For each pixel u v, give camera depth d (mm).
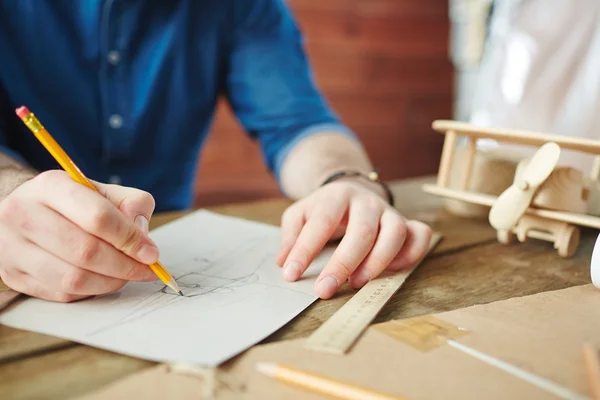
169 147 1081
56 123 965
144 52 1008
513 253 609
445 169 664
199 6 1039
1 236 433
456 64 2533
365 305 437
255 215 774
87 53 962
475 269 552
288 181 877
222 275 516
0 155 594
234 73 1059
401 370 334
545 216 573
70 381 328
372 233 507
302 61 1077
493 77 916
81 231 418
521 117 842
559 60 828
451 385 318
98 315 417
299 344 366
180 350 359
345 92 2363
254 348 363
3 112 930
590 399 303
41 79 944
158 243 617
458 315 419
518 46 867
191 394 307
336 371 332
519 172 590
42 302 438
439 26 2480
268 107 988
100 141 1011
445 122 647
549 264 571
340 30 2289
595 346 354
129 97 1006
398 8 2375
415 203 865
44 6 929
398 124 2504
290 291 474
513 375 330
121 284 446
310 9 2219
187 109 1080
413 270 542
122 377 333
